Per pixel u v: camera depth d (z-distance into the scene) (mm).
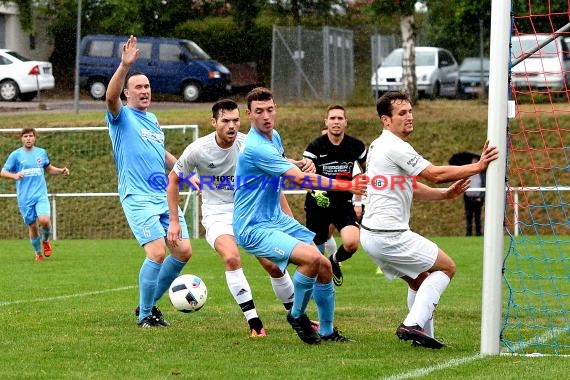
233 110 23469
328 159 30328
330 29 81812
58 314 26406
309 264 20469
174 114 76750
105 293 31609
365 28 100000
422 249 20328
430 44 101312
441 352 20031
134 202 24469
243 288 22750
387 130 20750
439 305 28312
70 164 69688
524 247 48500
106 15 108438
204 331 23297
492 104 19500
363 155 30609
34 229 43906
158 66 91438
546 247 48688
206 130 73000
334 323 24688
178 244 24578
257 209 21266
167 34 105375
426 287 20359
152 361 19109
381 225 20469
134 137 24609
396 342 21484
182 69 91188
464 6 88438
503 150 19484
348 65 83875
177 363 18844
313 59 81312
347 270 39625
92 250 49562
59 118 75625
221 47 107812
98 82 93188
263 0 105000
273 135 21922
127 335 22641
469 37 96938
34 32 107875
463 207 67688
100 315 26203
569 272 37562
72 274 37750
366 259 44531
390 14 77500
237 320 25328
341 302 29250
